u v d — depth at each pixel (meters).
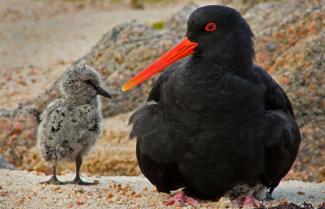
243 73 12.38
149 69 12.97
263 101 12.52
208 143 12.12
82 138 14.06
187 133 12.17
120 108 21.05
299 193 13.96
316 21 21.47
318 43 20.58
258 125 12.20
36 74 26.19
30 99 23.44
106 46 22.67
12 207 12.01
